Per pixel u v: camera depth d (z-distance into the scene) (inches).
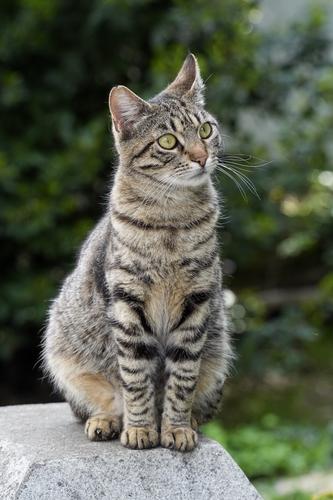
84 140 371.9
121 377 210.8
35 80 404.8
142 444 207.2
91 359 223.9
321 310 456.4
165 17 394.9
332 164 438.9
